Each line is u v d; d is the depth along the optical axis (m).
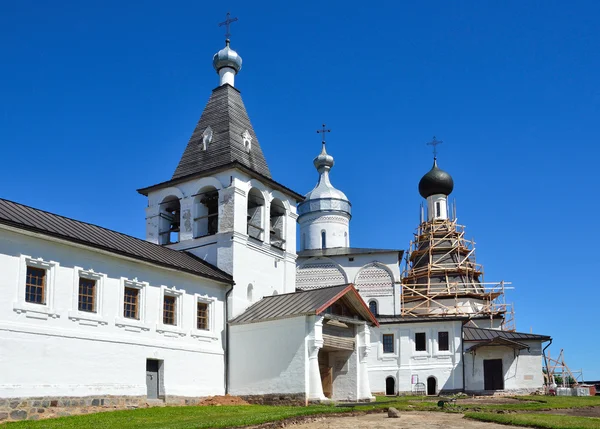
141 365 27.97
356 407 27.48
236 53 41.22
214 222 37.78
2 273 22.73
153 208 38.03
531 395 43.31
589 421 21.62
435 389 48.09
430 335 49.00
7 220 22.73
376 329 49.97
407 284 64.50
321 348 33.62
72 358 24.81
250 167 37.75
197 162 37.59
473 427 20.84
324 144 68.38
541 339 47.94
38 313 23.78
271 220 40.12
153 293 29.38
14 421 21.94
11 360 22.52
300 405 29.89
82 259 26.02
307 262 59.91
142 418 23.27
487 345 47.53
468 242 66.06
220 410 26.59
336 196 65.50
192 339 31.23
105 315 26.64
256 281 35.94
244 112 40.19
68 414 24.08
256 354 32.16
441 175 68.25
